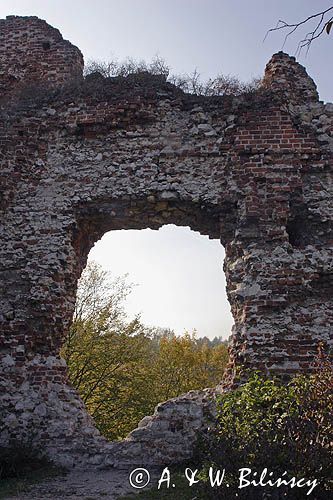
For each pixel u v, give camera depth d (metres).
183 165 9.45
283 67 9.94
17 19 11.85
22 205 9.48
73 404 8.56
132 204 9.41
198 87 10.12
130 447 8.12
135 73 10.23
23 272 9.11
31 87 10.47
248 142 9.45
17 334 8.84
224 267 9.26
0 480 7.21
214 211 9.28
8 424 8.37
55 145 9.84
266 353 8.30
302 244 9.02
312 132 9.51
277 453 5.11
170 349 23.91
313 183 9.27
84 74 10.67
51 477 7.46
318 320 8.47
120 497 6.36
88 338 17.98
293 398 6.12
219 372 24.23
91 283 19.02
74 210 9.41
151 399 18.48
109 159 9.62
